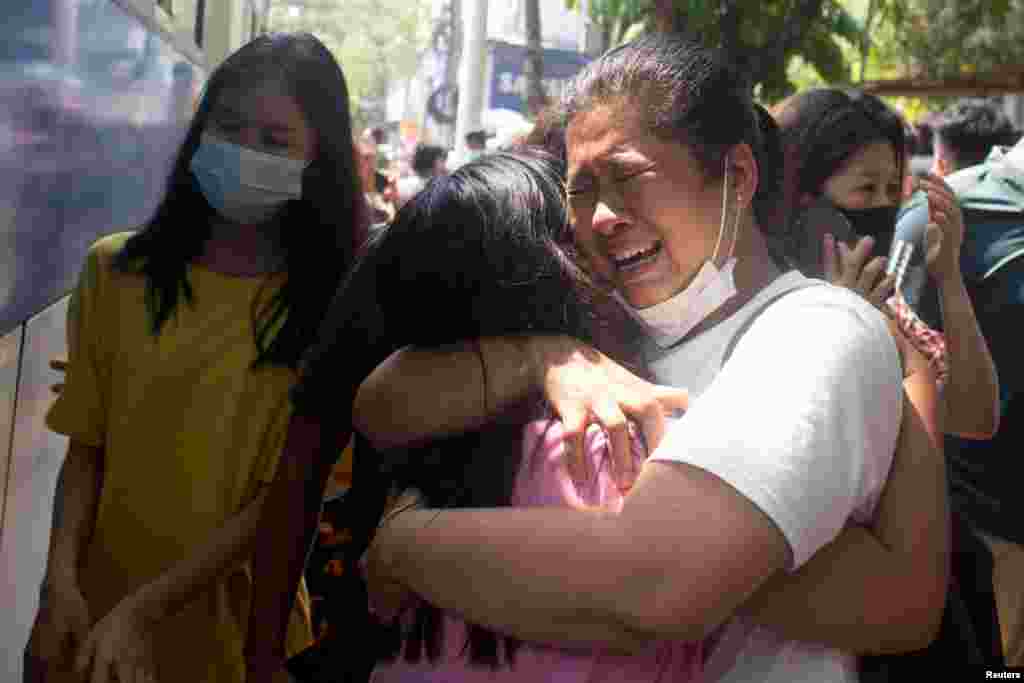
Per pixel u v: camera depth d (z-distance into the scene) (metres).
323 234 2.16
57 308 2.46
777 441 1.26
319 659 1.83
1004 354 2.97
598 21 6.31
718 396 1.32
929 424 1.67
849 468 1.31
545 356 1.44
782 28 5.85
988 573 2.55
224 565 2.08
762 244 1.58
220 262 2.18
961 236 2.47
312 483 1.92
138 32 3.25
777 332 1.37
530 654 1.34
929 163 7.09
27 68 1.93
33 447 2.31
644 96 1.46
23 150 1.95
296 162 2.11
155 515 2.12
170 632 2.16
